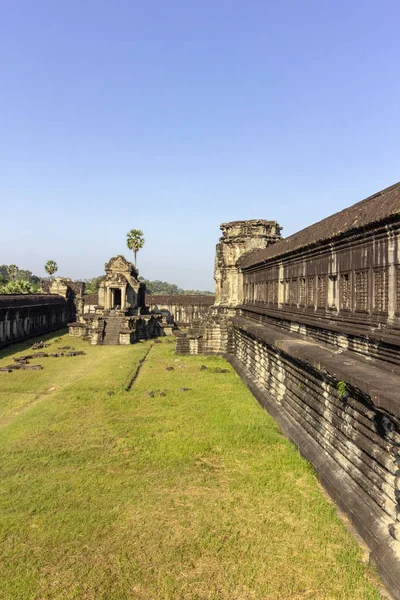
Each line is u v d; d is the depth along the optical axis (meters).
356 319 12.16
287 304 20.33
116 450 13.78
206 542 8.77
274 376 18.50
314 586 7.49
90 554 8.45
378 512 8.67
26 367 29.89
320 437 12.48
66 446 14.13
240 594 7.35
